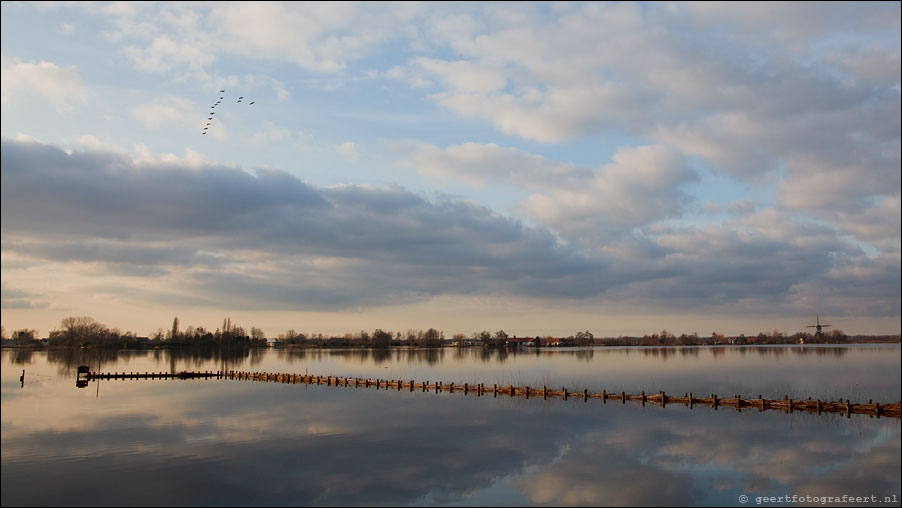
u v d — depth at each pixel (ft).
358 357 592.60
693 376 317.42
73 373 331.16
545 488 96.17
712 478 101.71
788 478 101.65
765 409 176.65
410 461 112.68
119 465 108.78
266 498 91.30
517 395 218.38
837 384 264.72
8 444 125.90
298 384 271.69
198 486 96.73
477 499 91.15
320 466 108.88
